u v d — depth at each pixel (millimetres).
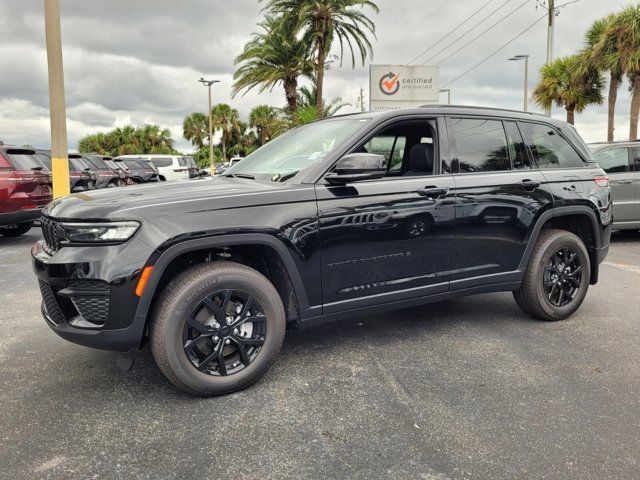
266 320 3080
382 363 3475
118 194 3041
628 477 2229
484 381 3188
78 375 3305
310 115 21172
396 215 3451
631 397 2969
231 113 55750
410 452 2422
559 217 4414
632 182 8711
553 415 2762
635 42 19766
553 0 23328
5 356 3635
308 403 2912
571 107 24547
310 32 20578
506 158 4070
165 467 2311
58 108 9961
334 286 3297
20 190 8344
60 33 9930
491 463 2330
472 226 3795
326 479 2223
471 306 4828
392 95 25266
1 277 6285
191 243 2799
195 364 2902
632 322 4363
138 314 2727
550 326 4254
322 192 3213
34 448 2459
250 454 2412
